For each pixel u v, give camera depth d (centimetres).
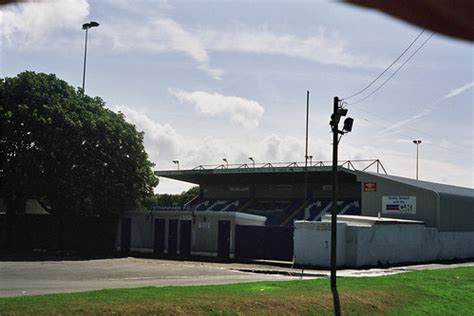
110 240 5016
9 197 4534
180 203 8888
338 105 2108
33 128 4372
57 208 4609
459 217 5047
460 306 2197
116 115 4728
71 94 4600
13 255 4103
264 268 3400
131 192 4731
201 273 2919
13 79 4484
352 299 1950
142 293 1650
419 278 2686
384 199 5109
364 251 3725
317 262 3638
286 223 6275
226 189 7500
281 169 6312
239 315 1560
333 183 2108
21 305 1348
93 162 4550
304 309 1750
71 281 2303
